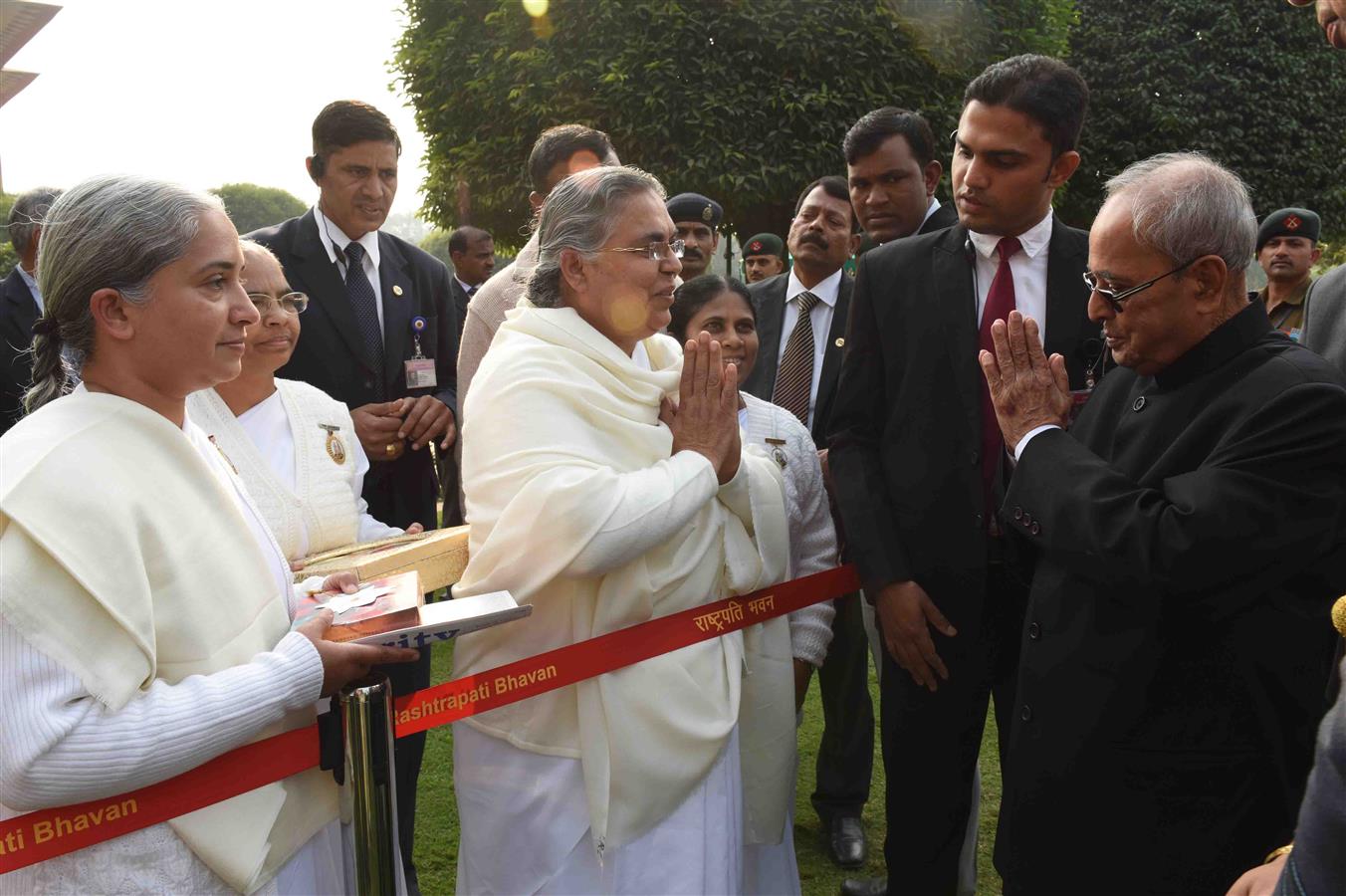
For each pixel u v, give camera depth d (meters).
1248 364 2.04
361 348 3.67
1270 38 14.34
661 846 2.21
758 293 4.18
